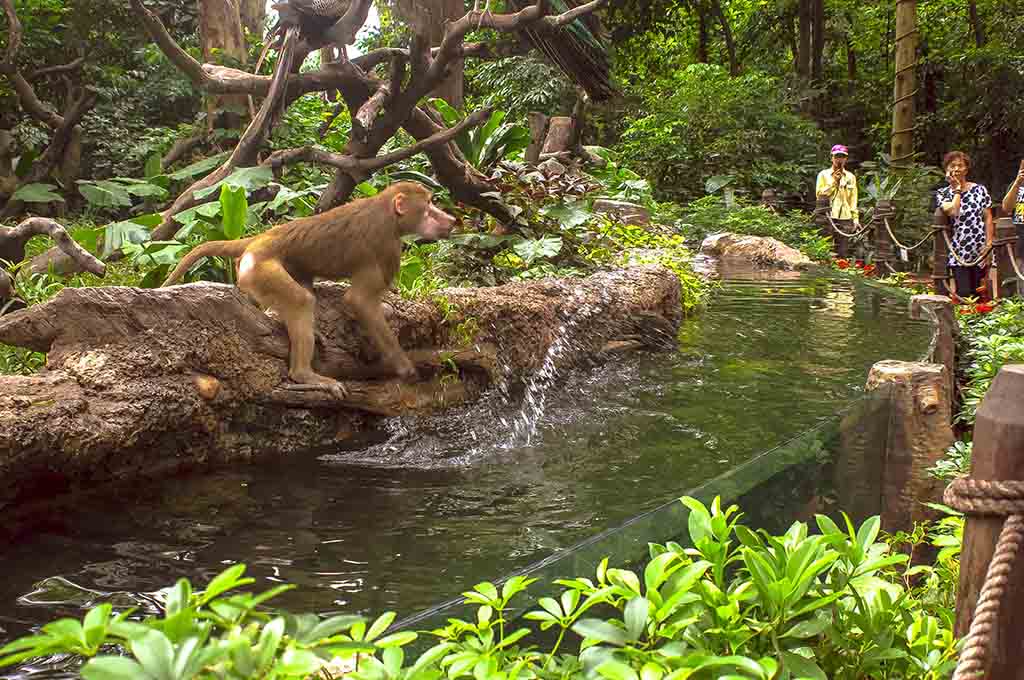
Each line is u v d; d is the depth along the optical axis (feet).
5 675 8.59
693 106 72.49
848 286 37.81
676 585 6.41
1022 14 85.51
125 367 15.24
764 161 71.92
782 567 6.98
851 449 13.34
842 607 7.27
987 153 89.66
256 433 17.01
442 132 25.40
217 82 24.94
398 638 5.41
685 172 72.74
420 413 19.38
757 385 21.63
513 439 17.90
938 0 92.22
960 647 7.48
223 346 16.57
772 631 6.63
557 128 50.90
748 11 105.09
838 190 54.13
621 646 6.63
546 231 31.07
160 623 4.61
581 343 24.14
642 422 18.88
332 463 16.43
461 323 20.97
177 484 14.99
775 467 10.05
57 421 13.79
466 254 28.94
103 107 49.52
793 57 107.65
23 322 15.10
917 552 16.11
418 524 13.23
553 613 6.40
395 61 24.70
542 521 13.38
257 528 12.97
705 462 16.28
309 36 25.20
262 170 24.71
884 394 16.51
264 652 4.50
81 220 40.14
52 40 48.29
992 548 7.44
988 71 83.56
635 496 14.53
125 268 24.20
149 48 50.65
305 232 17.56
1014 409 7.36
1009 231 31.45
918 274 45.27
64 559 11.68
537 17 24.84
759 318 30.30
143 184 29.68
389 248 17.84
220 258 21.59
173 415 15.49
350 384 18.51
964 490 7.47
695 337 27.45
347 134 38.55
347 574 11.31
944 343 22.16
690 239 58.95
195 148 41.42
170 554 11.94
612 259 33.12
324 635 4.88
